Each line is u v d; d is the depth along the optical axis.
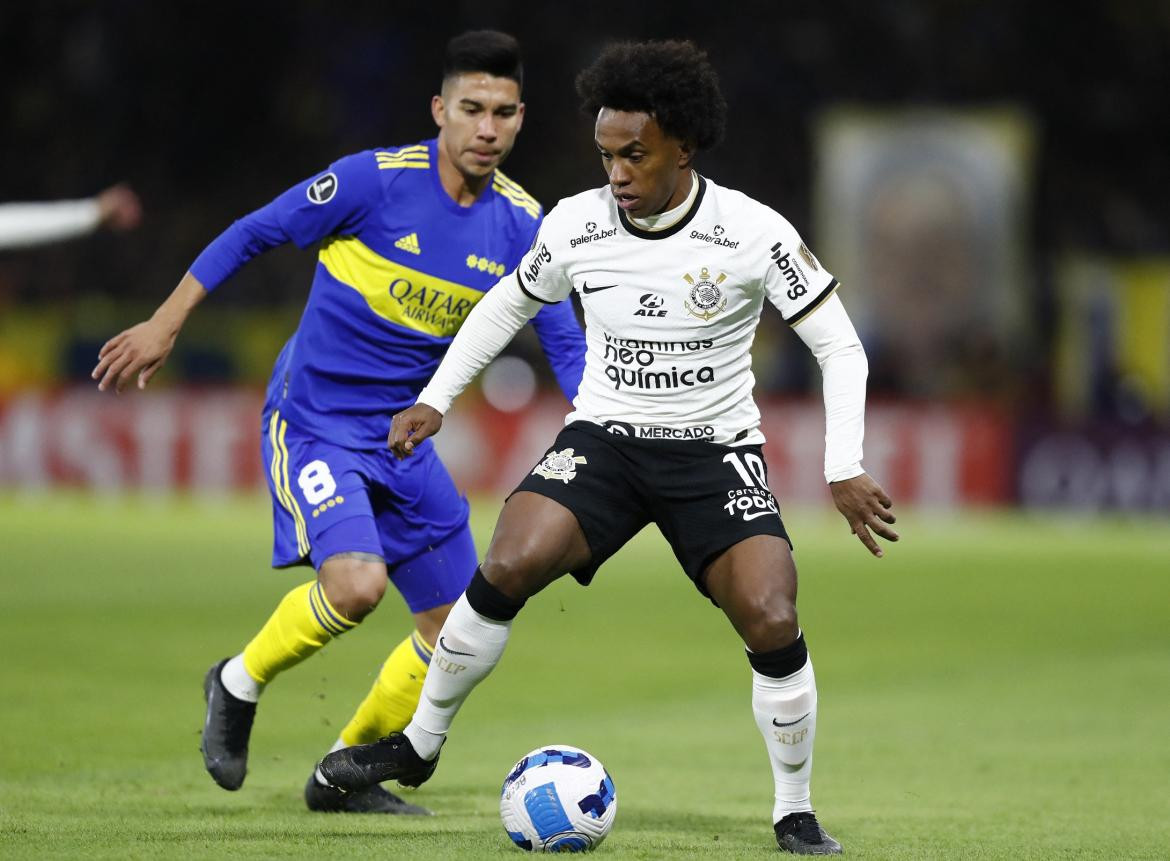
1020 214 70.88
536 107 90.12
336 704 27.41
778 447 69.19
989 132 70.25
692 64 14.87
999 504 69.19
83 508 67.69
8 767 20.70
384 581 17.67
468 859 14.40
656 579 50.25
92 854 14.30
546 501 15.84
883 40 93.38
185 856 14.24
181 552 52.44
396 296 18.67
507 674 32.22
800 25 92.94
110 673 29.58
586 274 15.81
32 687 27.66
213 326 76.50
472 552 19.39
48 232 24.73
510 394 72.88
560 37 90.69
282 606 17.84
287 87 92.38
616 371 16.02
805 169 89.94
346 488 18.20
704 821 17.83
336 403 18.80
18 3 92.25
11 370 75.44
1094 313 73.75
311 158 91.62
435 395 16.72
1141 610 44.00
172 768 21.14
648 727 26.50
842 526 66.06
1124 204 91.50
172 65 92.19
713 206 15.45
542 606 43.25
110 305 81.81
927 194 71.00
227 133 92.75
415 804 18.88
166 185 91.81
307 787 17.84
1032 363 74.81
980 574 51.62
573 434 16.25
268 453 19.03
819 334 15.70
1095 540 62.88
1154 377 73.94
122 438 72.00
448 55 18.25
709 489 15.78
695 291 15.50
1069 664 34.81
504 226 18.95
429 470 19.14
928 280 71.31
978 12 93.69
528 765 15.19
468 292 18.88
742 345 15.93
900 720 27.52
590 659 34.44
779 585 15.34
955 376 71.44
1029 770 22.41
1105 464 68.88
